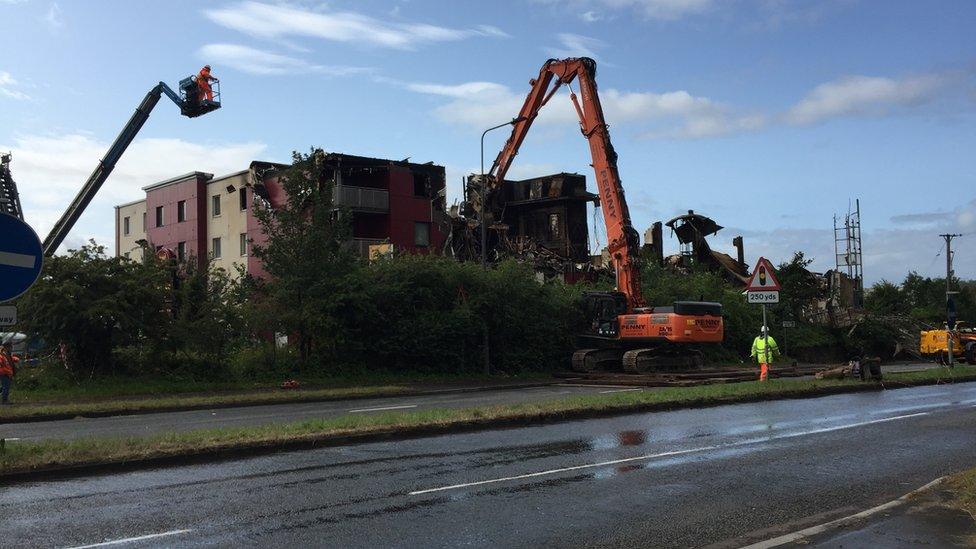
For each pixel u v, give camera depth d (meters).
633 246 31.81
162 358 26.98
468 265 33.94
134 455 10.08
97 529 7.01
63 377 24.91
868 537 6.56
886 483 9.29
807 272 54.94
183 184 56.78
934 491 8.28
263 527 7.10
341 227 30.03
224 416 18.00
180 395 23.45
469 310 31.56
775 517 7.64
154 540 6.66
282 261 28.91
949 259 56.47
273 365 28.97
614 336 31.80
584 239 66.19
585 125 32.31
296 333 29.44
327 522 7.28
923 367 41.66
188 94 45.78
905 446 12.04
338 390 24.64
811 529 6.88
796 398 19.95
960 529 6.80
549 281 37.62
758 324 45.47
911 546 6.30
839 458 10.95
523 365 33.75
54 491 8.60
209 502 8.09
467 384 28.38
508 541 6.71
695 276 46.53
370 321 30.25
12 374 20.97
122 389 24.06
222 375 27.53
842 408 17.52
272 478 9.35
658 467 10.16
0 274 8.24
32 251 8.45
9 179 41.81
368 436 12.43
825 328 54.78
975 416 15.94
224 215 53.81
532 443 12.16
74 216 44.84
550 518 7.50
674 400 17.39
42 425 16.80
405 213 51.66
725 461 10.64
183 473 9.65
